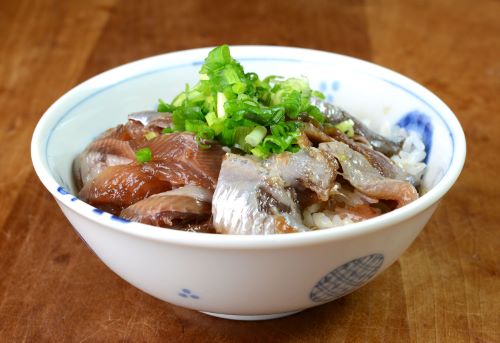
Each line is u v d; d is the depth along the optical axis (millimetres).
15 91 476
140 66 365
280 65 378
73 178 327
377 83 359
